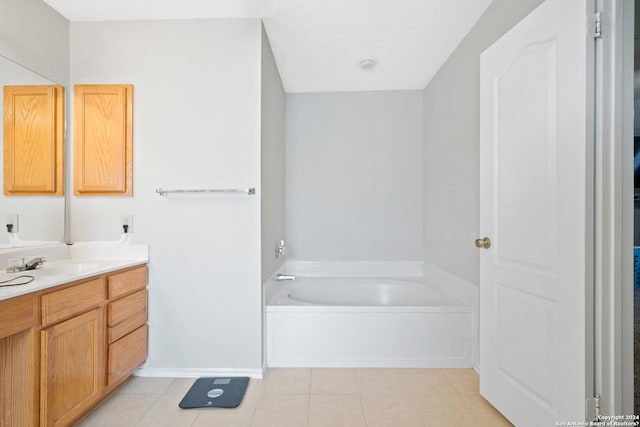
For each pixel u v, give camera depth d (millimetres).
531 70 1413
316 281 2967
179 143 2062
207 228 2062
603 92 1167
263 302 2127
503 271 1607
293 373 2107
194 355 2064
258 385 1955
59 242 1998
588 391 1169
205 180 2064
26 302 1254
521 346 1489
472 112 2148
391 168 3201
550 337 1324
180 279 2066
